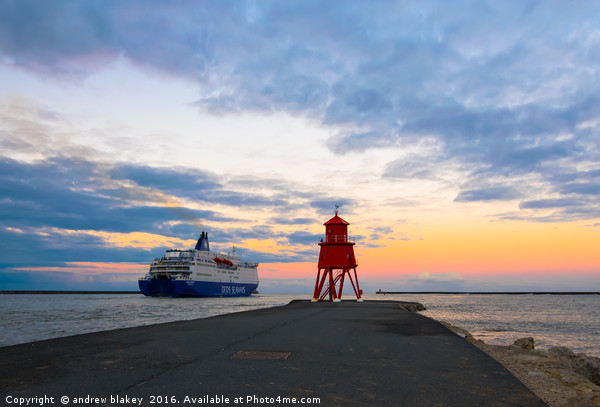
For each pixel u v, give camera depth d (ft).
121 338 41.70
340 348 35.27
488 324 154.40
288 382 22.80
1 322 139.85
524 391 21.16
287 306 128.57
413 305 167.73
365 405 18.63
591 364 44.70
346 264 179.63
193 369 26.07
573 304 422.82
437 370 26.25
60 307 261.03
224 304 278.46
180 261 349.41
